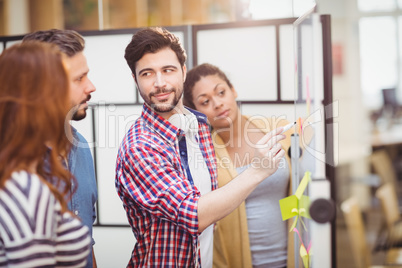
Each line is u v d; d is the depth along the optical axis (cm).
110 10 268
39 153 101
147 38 141
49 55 102
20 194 95
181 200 127
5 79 100
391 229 151
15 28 257
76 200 142
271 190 174
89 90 150
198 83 181
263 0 215
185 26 195
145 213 139
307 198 117
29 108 98
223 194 127
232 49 192
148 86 143
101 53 198
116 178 141
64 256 103
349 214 130
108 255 201
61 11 256
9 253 94
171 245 137
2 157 97
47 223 97
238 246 176
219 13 310
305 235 120
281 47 188
